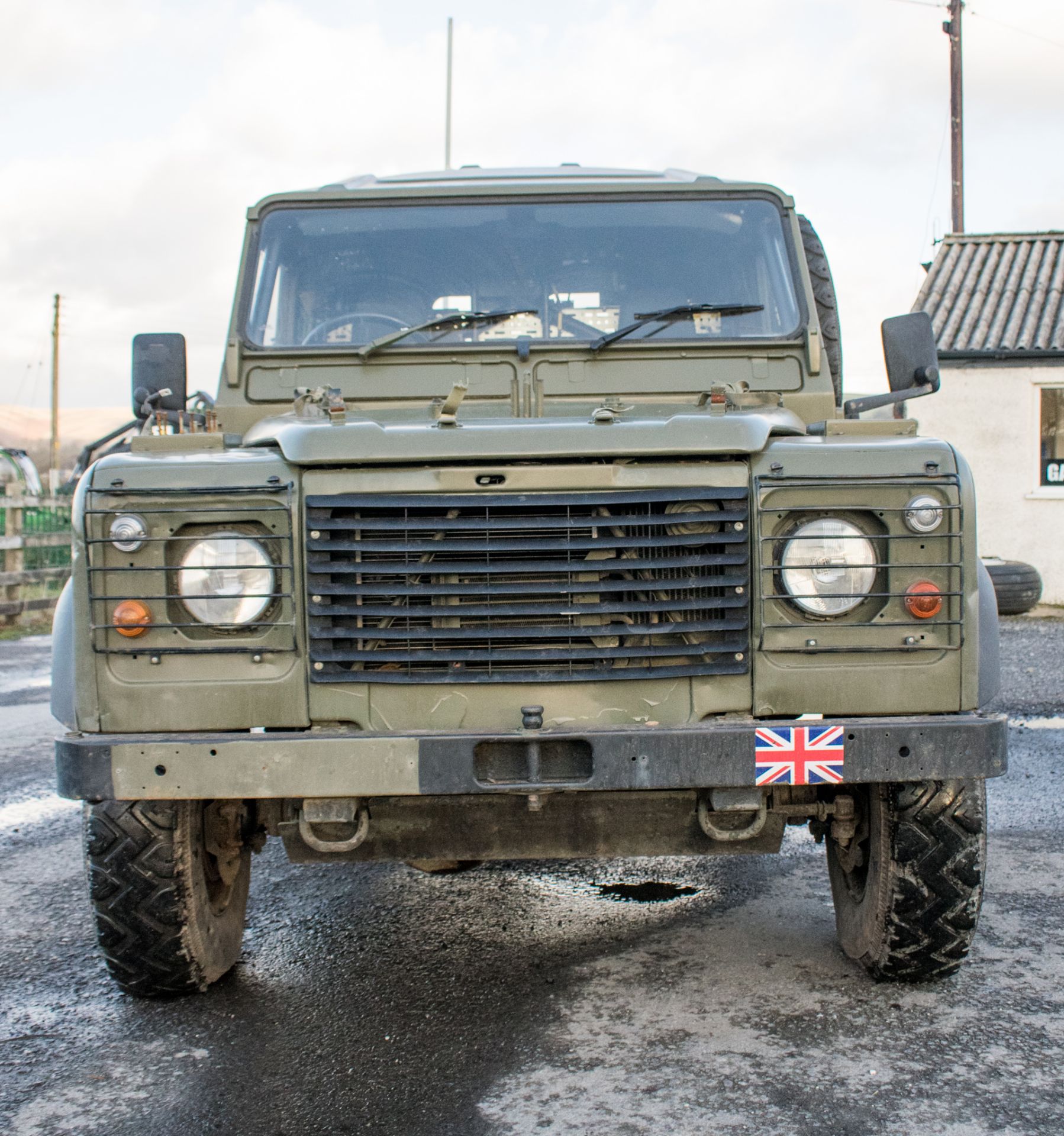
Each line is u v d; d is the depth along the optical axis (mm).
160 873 3430
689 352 4312
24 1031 3447
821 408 4289
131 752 3049
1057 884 4605
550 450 3129
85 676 3170
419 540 3146
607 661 3184
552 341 4316
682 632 3180
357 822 3377
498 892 4734
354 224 4547
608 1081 3055
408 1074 3123
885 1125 2809
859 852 3707
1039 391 14883
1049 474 14992
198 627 3182
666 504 3176
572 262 4469
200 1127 2867
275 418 3945
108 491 3164
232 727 3164
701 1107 2906
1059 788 6152
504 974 3838
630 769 3031
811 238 4695
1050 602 15008
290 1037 3383
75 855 5266
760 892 4645
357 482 3146
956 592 3160
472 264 4488
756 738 3031
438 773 3023
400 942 4176
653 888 4738
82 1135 2846
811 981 3693
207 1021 3508
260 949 4137
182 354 4406
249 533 3176
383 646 3180
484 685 3188
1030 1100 2914
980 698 3229
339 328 4445
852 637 3168
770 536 3164
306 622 3172
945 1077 3037
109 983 3811
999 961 3818
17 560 15055
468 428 3199
